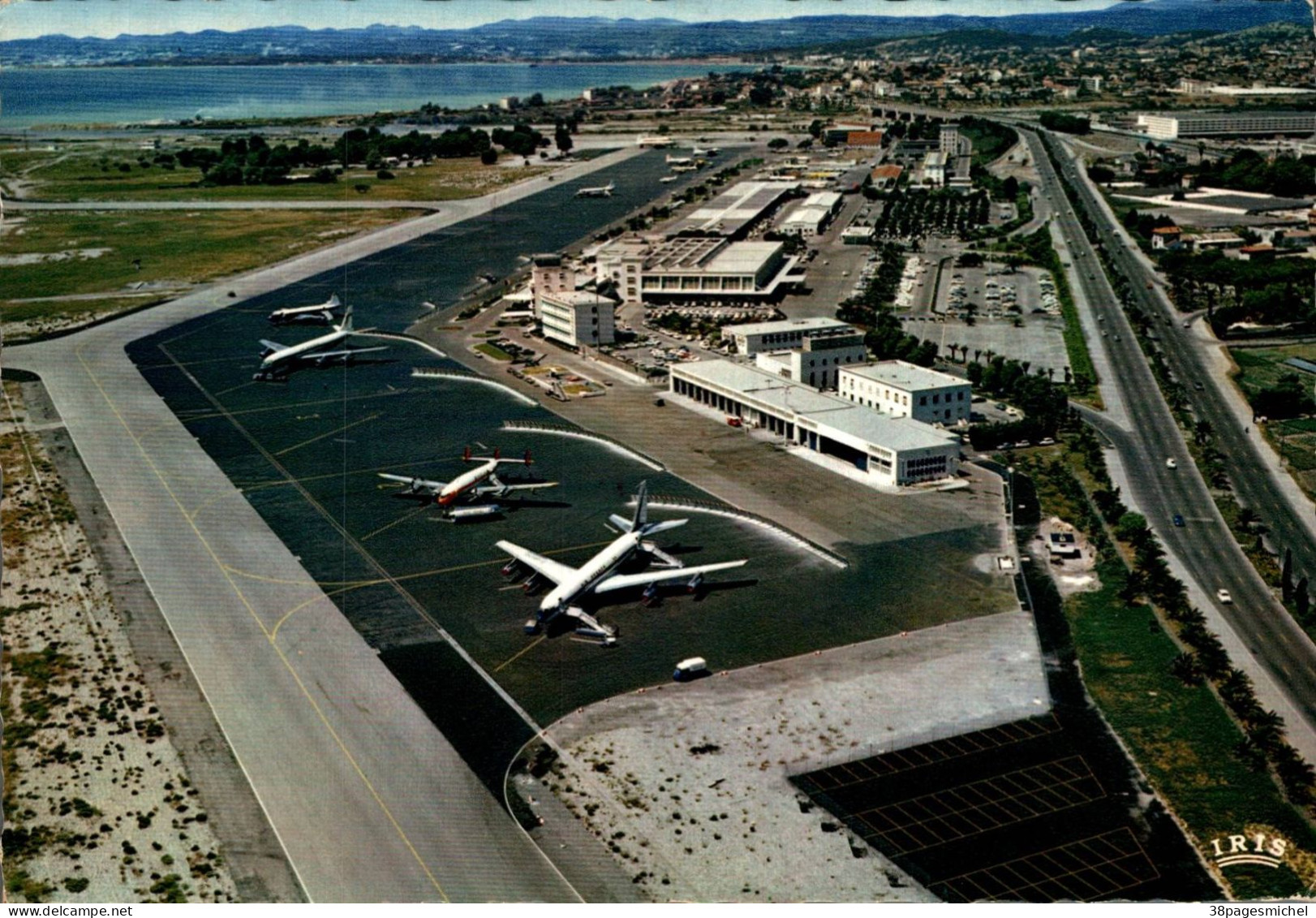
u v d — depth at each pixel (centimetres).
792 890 8312
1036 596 13425
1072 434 19500
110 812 9300
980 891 8300
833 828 9094
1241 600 13362
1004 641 12275
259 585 13725
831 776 9825
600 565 13362
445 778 9844
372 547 14888
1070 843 8869
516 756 10175
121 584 13725
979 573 14012
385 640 12362
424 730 10606
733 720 10738
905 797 9500
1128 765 9938
